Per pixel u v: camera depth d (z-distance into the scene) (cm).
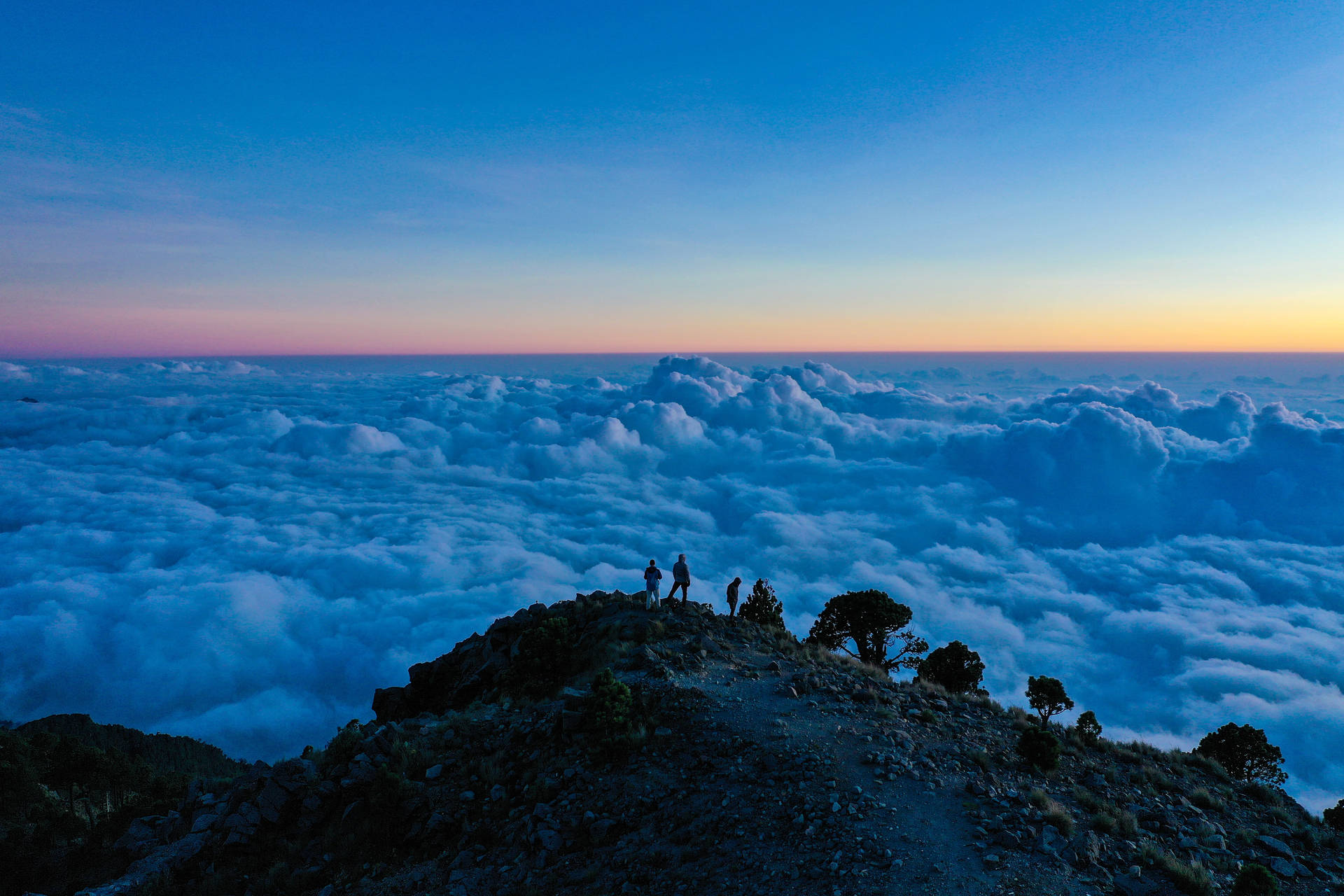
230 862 1597
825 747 1548
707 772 1526
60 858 2273
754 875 1192
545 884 1314
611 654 2228
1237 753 2042
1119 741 1941
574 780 1595
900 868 1142
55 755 5516
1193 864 1189
